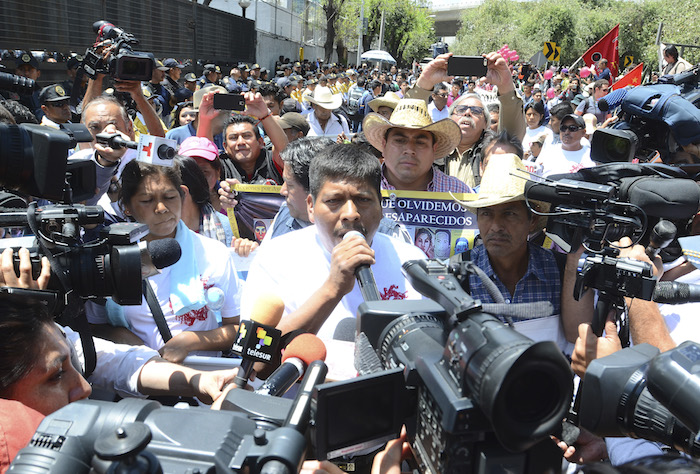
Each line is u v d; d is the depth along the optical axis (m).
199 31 18.44
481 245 2.51
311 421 1.21
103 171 2.92
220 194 3.58
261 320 1.62
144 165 2.40
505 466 1.05
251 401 1.27
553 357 0.96
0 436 1.12
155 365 2.12
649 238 2.16
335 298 1.82
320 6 34.19
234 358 2.43
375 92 15.06
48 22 10.73
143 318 2.45
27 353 1.37
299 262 2.18
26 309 1.39
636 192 1.91
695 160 2.60
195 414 1.09
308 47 33.56
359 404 1.22
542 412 1.00
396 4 46.62
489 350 0.99
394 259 2.27
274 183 4.11
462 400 1.03
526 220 2.30
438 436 1.11
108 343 2.26
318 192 2.03
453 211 3.19
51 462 0.94
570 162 5.84
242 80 18.09
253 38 24.00
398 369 1.25
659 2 41.06
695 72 3.13
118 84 4.12
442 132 3.42
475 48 47.72
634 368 1.34
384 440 1.28
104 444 0.85
